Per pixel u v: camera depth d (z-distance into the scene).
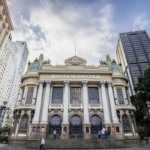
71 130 33.00
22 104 34.59
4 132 49.00
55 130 30.55
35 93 36.53
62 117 33.81
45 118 32.44
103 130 29.53
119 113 35.00
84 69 40.06
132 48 115.38
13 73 130.00
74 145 24.72
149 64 104.94
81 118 34.06
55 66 40.56
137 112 39.59
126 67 111.56
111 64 43.69
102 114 34.69
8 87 115.31
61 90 38.16
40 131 30.53
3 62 90.56
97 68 40.72
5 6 52.56
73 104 35.44
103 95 36.25
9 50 98.12
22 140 30.59
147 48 113.44
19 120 32.84
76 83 38.50
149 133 36.44
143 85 33.75
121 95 38.09
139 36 122.38
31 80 38.09
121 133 30.73
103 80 37.88
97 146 24.33
